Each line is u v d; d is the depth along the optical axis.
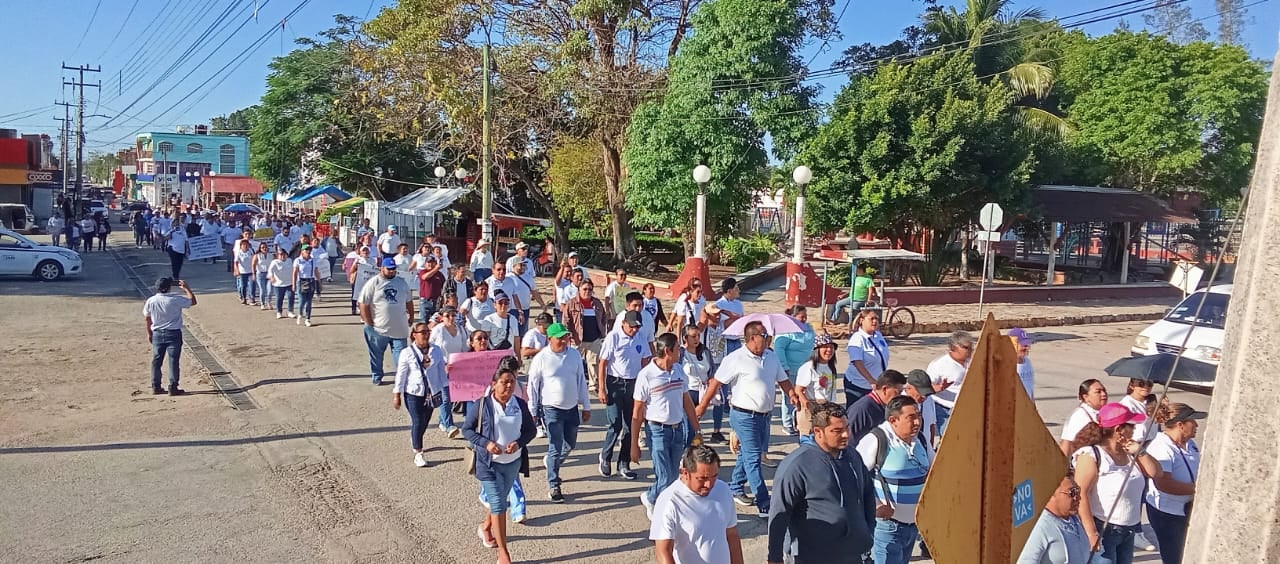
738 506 8.20
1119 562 5.81
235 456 9.33
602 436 10.52
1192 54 30.27
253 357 14.72
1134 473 5.63
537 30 29.72
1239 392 2.64
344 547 7.04
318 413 11.15
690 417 7.61
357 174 44.34
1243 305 2.70
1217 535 2.64
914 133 23.00
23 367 13.63
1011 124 24.94
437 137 32.06
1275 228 2.62
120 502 7.89
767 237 35.34
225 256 34.41
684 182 26.02
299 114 45.28
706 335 11.00
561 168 34.16
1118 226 32.59
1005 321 20.91
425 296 15.26
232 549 6.94
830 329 18.52
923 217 24.56
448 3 28.59
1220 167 30.33
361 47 33.84
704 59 25.72
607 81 28.42
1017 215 25.41
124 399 11.73
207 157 102.62
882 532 5.62
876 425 6.72
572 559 6.89
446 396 9.95
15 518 7.43
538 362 8.25
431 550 7.03
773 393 7.72
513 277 13.99
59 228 38.91
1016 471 2.80
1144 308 24.77
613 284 13.85
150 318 11.81
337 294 23.17
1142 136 29.67
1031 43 34.78
